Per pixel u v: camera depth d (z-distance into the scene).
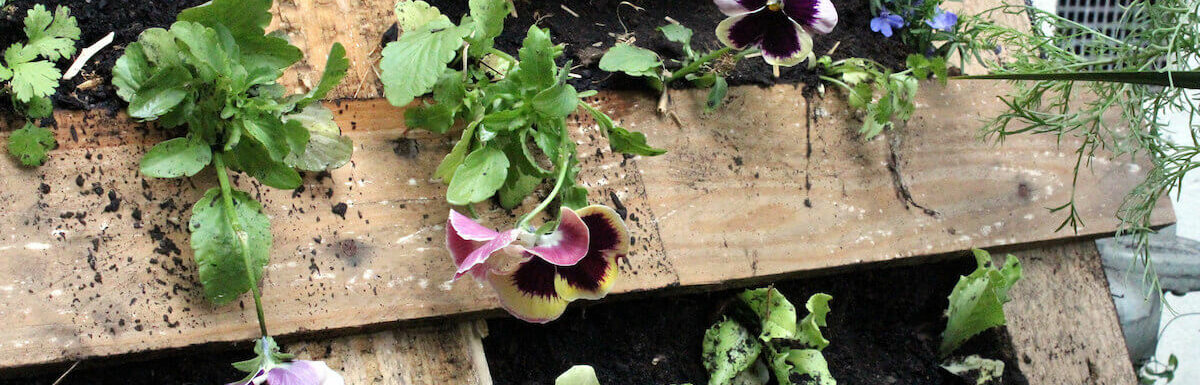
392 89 0.76
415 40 0.77
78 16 0.77
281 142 0.75
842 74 0.90
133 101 0.73
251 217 0.76
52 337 0.74
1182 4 0.90
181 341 0.76
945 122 0.92
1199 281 1.07
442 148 0.81
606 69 0.83
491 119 0.77
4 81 0.75
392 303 0.79
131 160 0.77
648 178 0.84
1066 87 0.90
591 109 0.80
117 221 0.76
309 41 0.81
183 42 0.74
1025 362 0.93
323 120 0.77
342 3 0.81
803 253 0.87
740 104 0.87
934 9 0.92
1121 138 0.95
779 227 0.87
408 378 0.80
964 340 0.93
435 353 0.81
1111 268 1.06
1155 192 0.91
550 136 0.79
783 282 0.92
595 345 0.88
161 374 0.79
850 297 0.95
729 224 0.86
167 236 0.77
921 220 0.90
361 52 0.81
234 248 0.75
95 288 0.75
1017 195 0.93
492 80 0.81
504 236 0.74
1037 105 0.93
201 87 0.75
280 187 0.76
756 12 0.82
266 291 0.77
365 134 0.80
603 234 0.77
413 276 0.80
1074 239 0.95
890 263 0.90
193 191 0.77
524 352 0.87
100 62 0.77
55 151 0.76
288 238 0.78
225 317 0.77
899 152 0.90
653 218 0.84
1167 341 1.21
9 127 0.75
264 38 0.76
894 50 0.93
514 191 0.81
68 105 0.76
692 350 0.90
